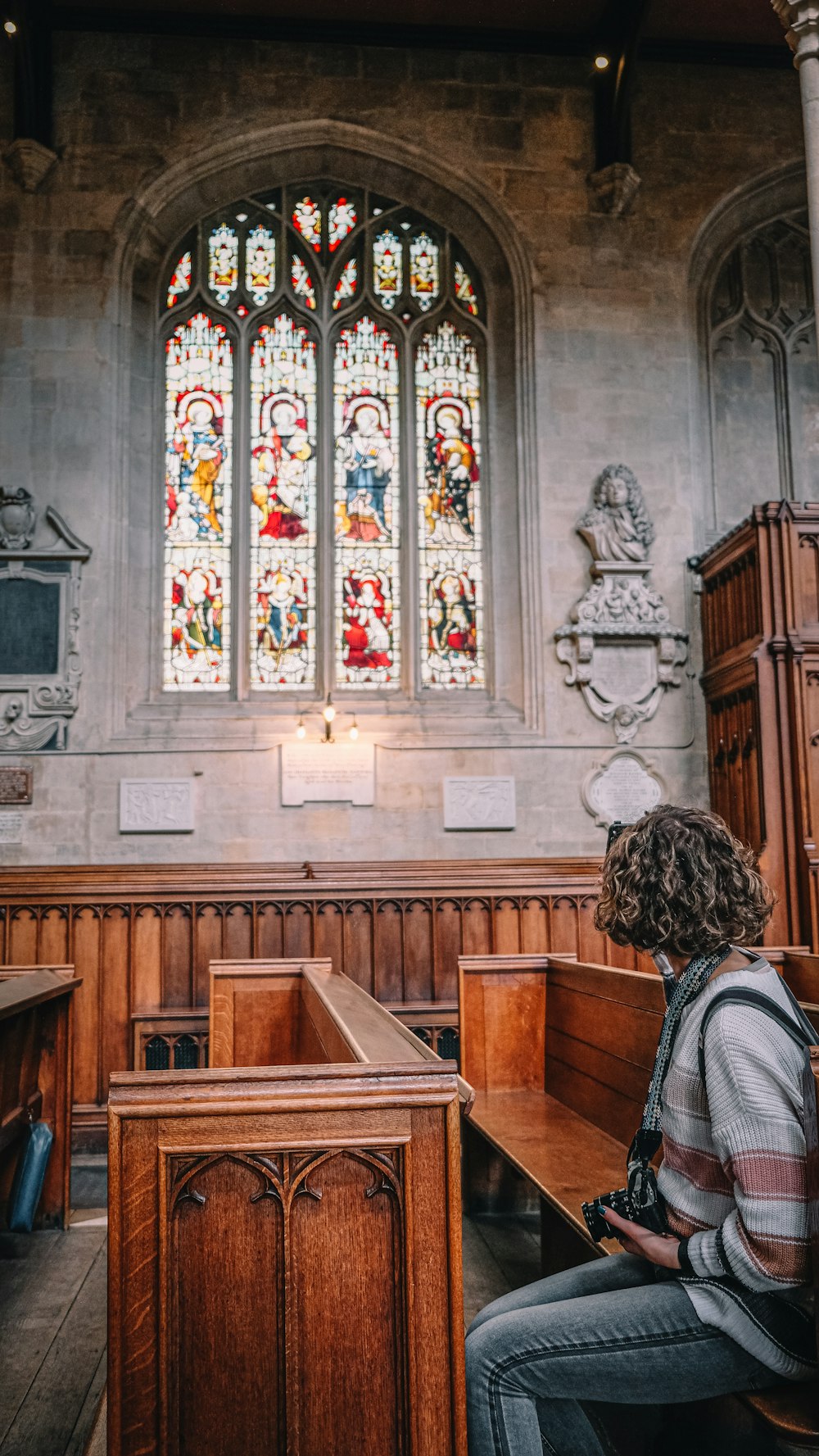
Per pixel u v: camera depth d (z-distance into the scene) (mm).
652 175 12500
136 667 11734
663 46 12438
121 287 11852
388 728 11625
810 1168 1967
